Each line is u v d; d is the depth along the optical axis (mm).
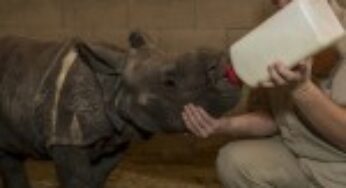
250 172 2443
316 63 2359
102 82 2324
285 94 2395
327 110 2145
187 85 2127
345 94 2246
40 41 2566
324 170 2400
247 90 2914
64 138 2311
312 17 1994
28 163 4008
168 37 4242
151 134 2365
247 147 2488
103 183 2574
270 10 3953
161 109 2193
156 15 4238
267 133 2570
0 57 2553
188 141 4141
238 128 2531
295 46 2014
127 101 2254
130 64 2256
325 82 2357
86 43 2289
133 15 4293
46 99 2357
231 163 2473
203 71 2109
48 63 2414
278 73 2033
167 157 4145
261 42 2059
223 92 2090
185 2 4168
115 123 2301
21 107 2410
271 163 2441
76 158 2340
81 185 2350
